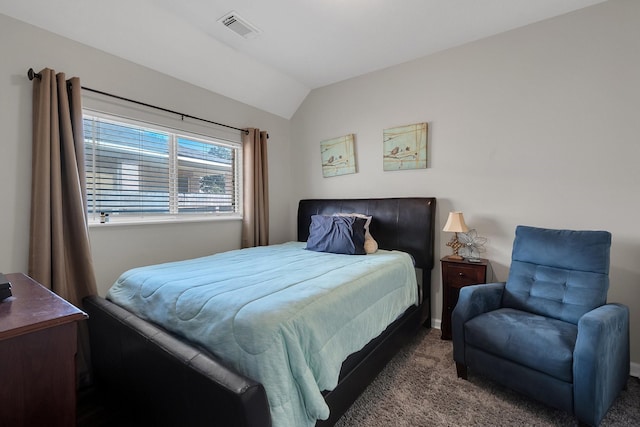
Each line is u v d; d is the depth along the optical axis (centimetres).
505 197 248
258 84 325
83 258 199
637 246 199
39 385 88
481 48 257
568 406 143
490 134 254
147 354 127
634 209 200
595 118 212
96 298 173
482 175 258
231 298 133
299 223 365
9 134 181
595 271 182
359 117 330
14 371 84
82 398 180
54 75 190
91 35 212
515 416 156
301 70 317
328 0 209
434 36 254
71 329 95
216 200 315
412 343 244
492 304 204
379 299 185
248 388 92
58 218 189
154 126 255
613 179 206
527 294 201
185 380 108
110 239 228
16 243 184
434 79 281
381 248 297
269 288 147
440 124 278
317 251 270
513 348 161
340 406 138
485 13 223
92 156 223
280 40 260
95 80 218
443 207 279
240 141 331
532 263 209
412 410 160
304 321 122
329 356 126
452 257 257
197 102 286
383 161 312
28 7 183
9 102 181
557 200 227
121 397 153
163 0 210
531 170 237
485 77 255
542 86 231
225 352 114
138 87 242
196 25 239
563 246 196
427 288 277
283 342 111
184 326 132
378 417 155
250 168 324
